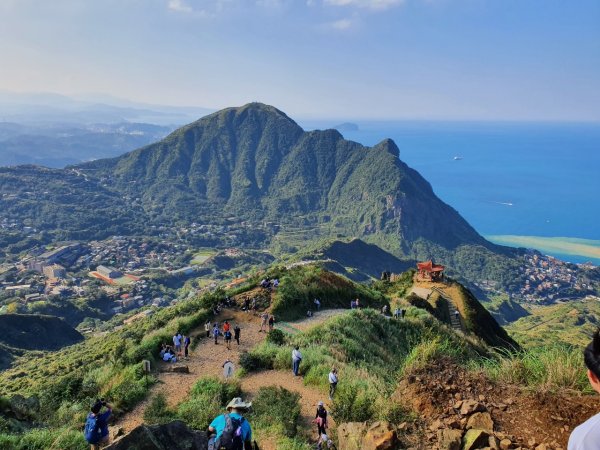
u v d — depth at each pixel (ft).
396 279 234.38
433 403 29.12
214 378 67.51
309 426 50.42
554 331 497.05
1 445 39.47
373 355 90.84
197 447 29.81
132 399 62.59
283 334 97.71
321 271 162.71
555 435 23.09
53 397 65.26
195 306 134.21
